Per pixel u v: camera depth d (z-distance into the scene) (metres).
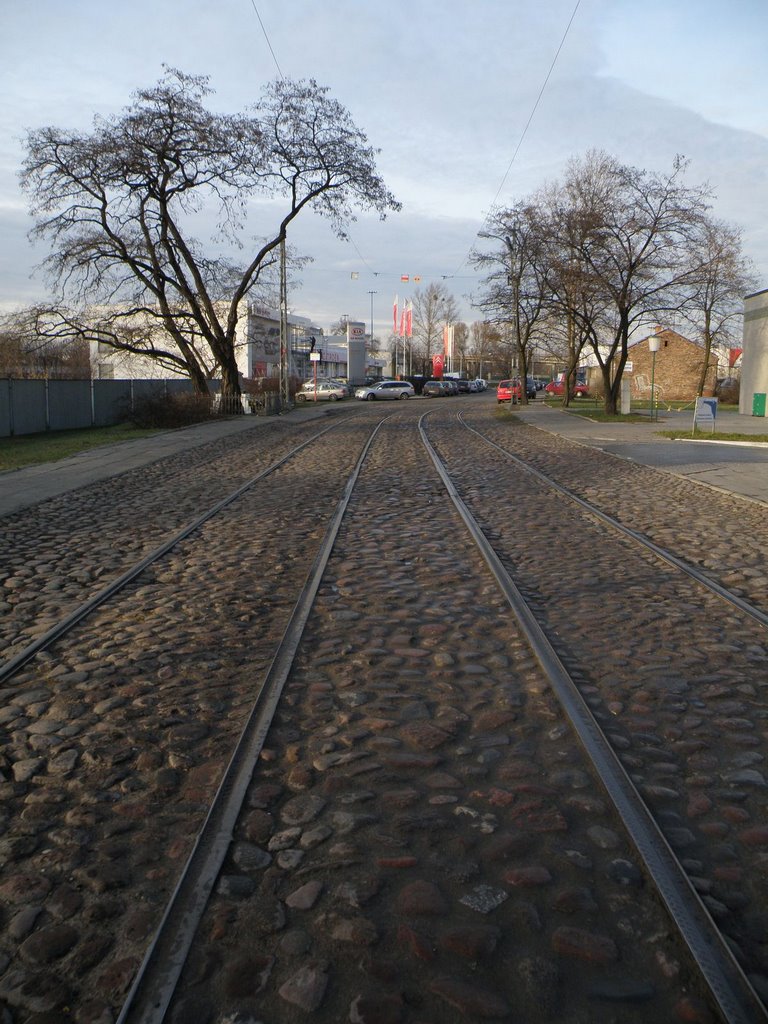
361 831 3.49
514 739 4.37
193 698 4.94
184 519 11.23
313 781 3.93
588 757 4.13
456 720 4.59
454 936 2.82
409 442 24.20
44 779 4.00
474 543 9.39
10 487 14.62
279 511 11.75
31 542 9.83
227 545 9.41
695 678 5.22
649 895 3.05
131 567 8.40
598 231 34.28
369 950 2.76
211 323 39.56
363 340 82.75
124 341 37.94
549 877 3.15
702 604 6.92
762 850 3.35
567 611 6.69
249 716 4.62
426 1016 2.48
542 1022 2.46
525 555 8.80
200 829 3.53
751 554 8.91
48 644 5.98
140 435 27.44
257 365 73.44
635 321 37.59
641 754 4.19
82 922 2.95
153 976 2.65
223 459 19.64
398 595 7.18
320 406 54.62
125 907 3.03
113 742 4.38
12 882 3.19
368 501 12.62
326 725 4.55
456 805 3.70
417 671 5.36
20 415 27.88
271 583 7.64
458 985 2.60
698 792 3.82
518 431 28.91
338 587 7.48
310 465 18.00
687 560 8.61
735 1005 2.49
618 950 2.76
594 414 38.88
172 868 3.27
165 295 38.19
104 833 3.52
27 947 2.83
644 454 19.84
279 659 5.55
